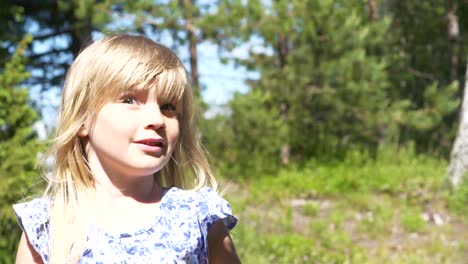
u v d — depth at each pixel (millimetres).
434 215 9742
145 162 2129
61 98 2283
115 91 2139
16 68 7484
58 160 2242
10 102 7035
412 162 14633
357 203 10625
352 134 15406
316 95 14438
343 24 14484
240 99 13453
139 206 2197
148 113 2139
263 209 10586
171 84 2184
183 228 2176
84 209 2188
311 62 14281
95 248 2094
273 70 14570
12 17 16375
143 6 14719
